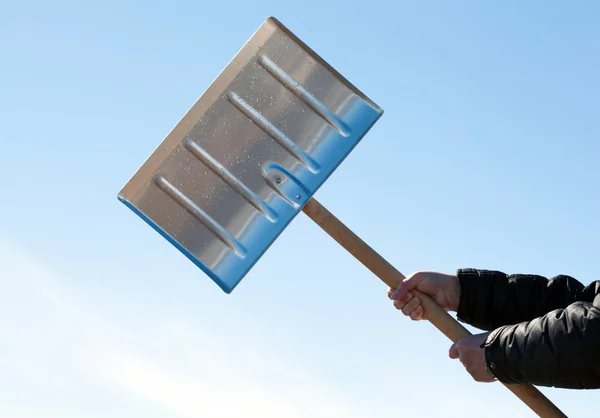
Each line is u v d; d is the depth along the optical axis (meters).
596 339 2.46
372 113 2.91
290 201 2.88
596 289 2.86
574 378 2.49
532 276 2.92
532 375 2.54
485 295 2.91
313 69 2.93
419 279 2.91
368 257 2.90
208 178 2.89
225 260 2.86
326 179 2.88
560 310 2.53
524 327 2.55
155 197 2.89
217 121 2.92
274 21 2.95
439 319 2.88
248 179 2.89
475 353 2.66
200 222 2.88
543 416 2.76
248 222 2.87
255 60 2.94
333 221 2.90
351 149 2.89
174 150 2.91
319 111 2.92
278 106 2.92
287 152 2.90
